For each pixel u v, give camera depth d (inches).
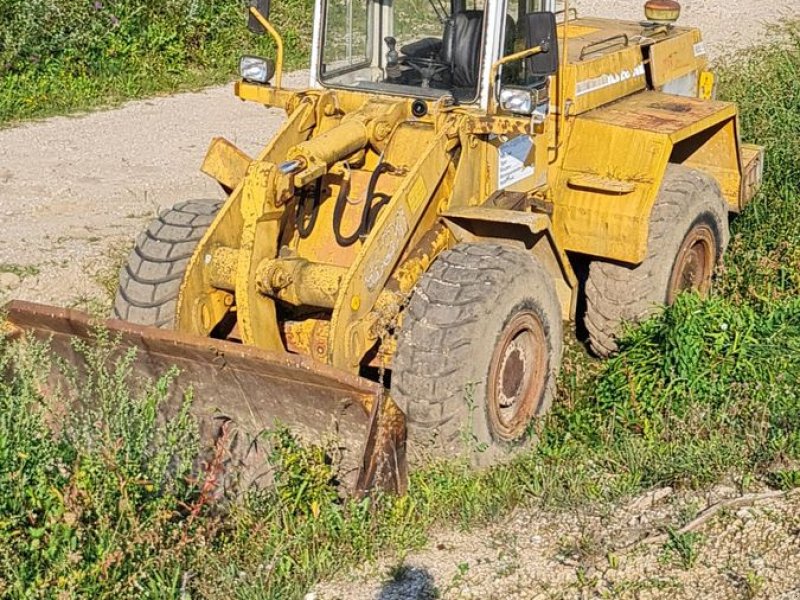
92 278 380.2
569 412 291.3
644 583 214.4
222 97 625.0
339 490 246.7
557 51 268.2
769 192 406.6
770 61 584.4
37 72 615.5
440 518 244.2
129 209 447.2
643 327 304.0
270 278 254.5
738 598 207.9
